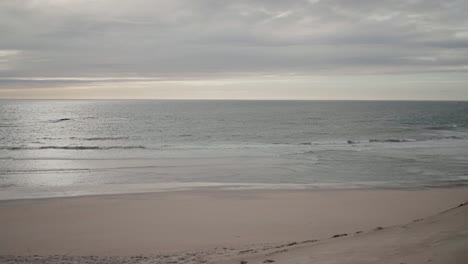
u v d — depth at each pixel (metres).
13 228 11.87
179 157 30.42
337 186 19.56
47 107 143.38
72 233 11.27
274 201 15.71
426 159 29.08
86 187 19.08
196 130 58.19
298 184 20.16
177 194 17.09
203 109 131.12
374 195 16.97
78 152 34.25
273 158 29.66
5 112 104.81
